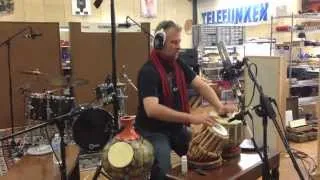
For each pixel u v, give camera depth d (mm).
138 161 1877
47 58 4922
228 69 2613
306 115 4711
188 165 2135
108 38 5094
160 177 2166
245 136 2508
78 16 8203
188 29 9578
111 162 1879
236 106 2676
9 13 7414
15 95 4711
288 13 6105
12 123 4500
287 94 4371
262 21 7336
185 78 2578
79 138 2148
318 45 5176
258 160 2219
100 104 3416
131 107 5035
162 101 2418
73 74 4855
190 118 2201
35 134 3371
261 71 3863
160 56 2467
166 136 2426
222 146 2148
